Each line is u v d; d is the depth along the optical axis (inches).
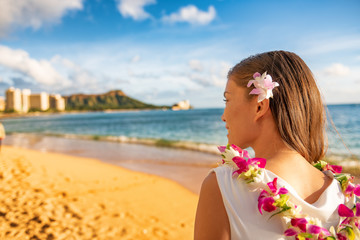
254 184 28.2
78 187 242.1
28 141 810.2
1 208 173.9
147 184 271.9
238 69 35.3
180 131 1138.0
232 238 27.1
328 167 36.5
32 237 140.9
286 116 32.5
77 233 151.2
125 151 526.3
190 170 337.1
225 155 30.5
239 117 34.2
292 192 28.7
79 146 639.8
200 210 29.2
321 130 35.7
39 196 201.6
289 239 26.8
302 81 34.2
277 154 32.6
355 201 32.3
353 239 28.8
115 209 195.5
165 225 176.1
